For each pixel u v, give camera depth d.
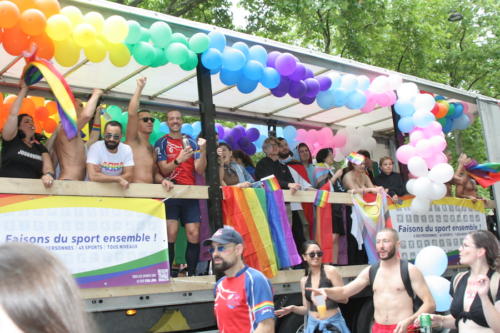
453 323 4.37
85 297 4.73
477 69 18.86
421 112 7.46
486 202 9.03
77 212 4.86
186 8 14.55
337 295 4.86
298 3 13.95
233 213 5.79
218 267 4.09
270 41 6.53
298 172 8.04
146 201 5.25
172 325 5.43
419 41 16.03
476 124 17.92
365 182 7.86
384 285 4.75
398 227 7.50
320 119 9.95
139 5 14.97
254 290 4.03
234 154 7.98
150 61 5.40
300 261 6.22
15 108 5.01
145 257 5.12
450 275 8.14
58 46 4.90
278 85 6.37
